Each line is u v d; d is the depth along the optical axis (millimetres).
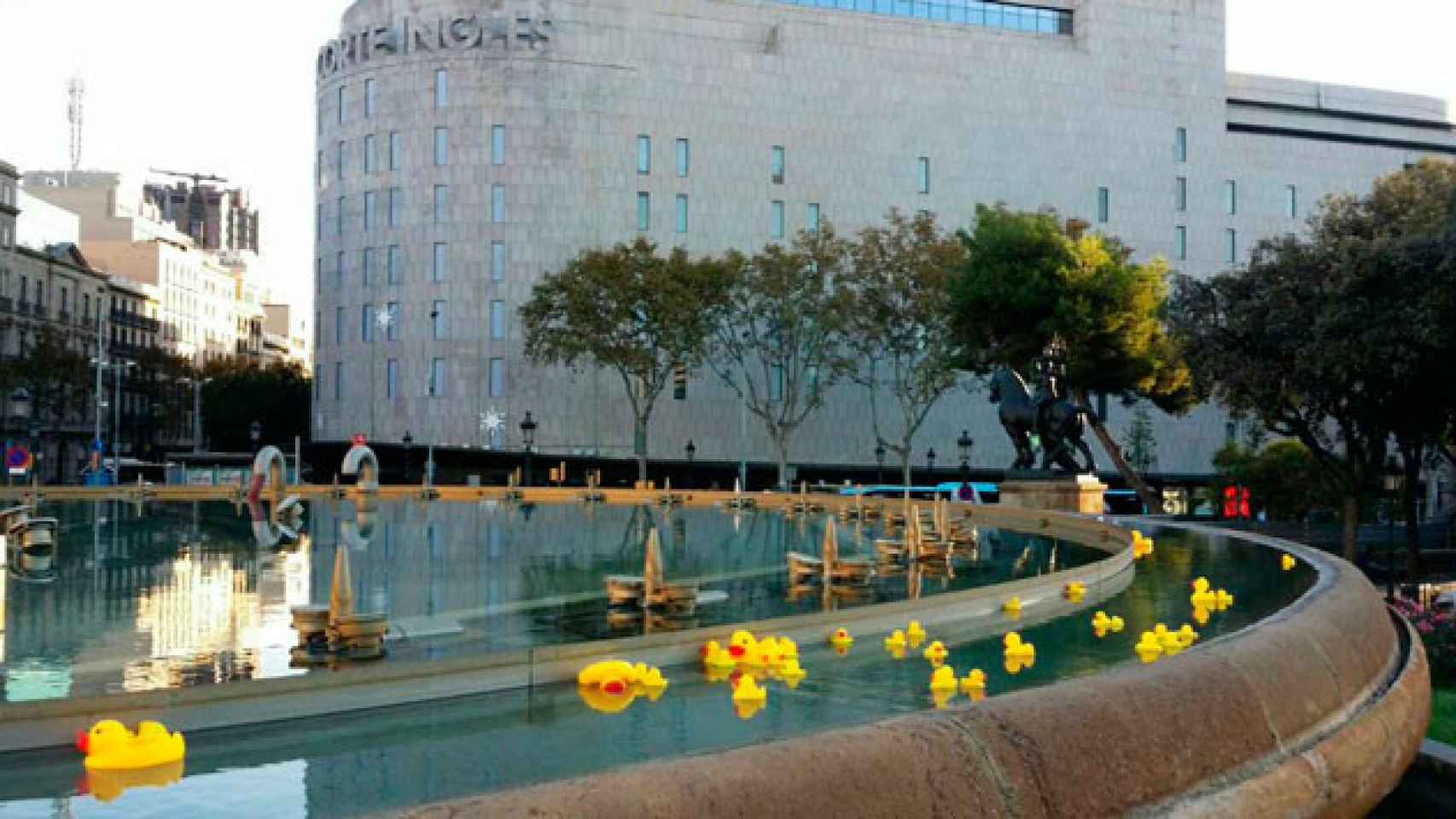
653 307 64062
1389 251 30422
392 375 79625
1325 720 5246
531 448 73250
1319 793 4645
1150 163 89938
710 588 17812
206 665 11375
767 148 82188
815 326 69500
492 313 78125
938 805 3400
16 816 6035
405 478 72125
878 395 83938
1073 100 88438
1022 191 86875
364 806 6191
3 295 84688
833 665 10406
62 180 125438
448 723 8031
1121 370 53000
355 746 7465
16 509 24391
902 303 67750
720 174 81188
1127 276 51062
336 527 30781
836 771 3244
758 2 83500
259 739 7641
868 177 83812
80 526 29781
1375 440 36062
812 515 37594
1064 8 90812
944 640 11773
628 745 7535
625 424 79312
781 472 70438
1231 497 51875
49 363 81688
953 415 85312
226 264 159000
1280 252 36344
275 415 101250
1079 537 26328
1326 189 94125
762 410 81312
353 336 81062
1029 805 3604
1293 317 33688
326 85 83750
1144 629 12117
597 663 9445
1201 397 41312
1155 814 3965
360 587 17766
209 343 131625
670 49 80812
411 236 79250
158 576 19016
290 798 6359
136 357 106188
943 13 88000
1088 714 4012
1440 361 30641
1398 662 7055
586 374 78688
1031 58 87812
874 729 3541
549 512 38938
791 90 82812
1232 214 91812
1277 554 16844
